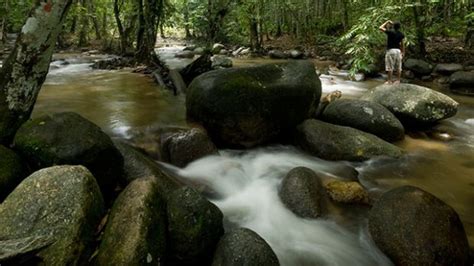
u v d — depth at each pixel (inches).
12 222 109.1
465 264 130.0
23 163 146.9
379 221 143.3
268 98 227.5
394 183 198.7
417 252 127.4
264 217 166.1
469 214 169.5
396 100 279.1
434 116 272.5
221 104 224.7
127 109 296.0
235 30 912.3
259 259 116.7
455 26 588.7
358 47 390.3
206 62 394.6
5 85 167.3
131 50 645.9
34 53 167.2
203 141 208.1
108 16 958.4
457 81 415.2
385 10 389.4
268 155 231.3
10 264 95.3
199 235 127.1
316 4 938.7
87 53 725.9
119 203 125.2
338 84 449.4
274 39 1010.7
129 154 177.5
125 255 106.4
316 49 770.8
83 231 113.2
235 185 191.6
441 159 229.6
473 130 284.5
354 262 138.9
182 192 137.3
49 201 113.5
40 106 297.3
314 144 227.3
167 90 371.2
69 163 143.9
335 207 169.6
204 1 870.4
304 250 145.7
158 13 516.4
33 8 164.2
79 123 155.9
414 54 546.0
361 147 220.8
